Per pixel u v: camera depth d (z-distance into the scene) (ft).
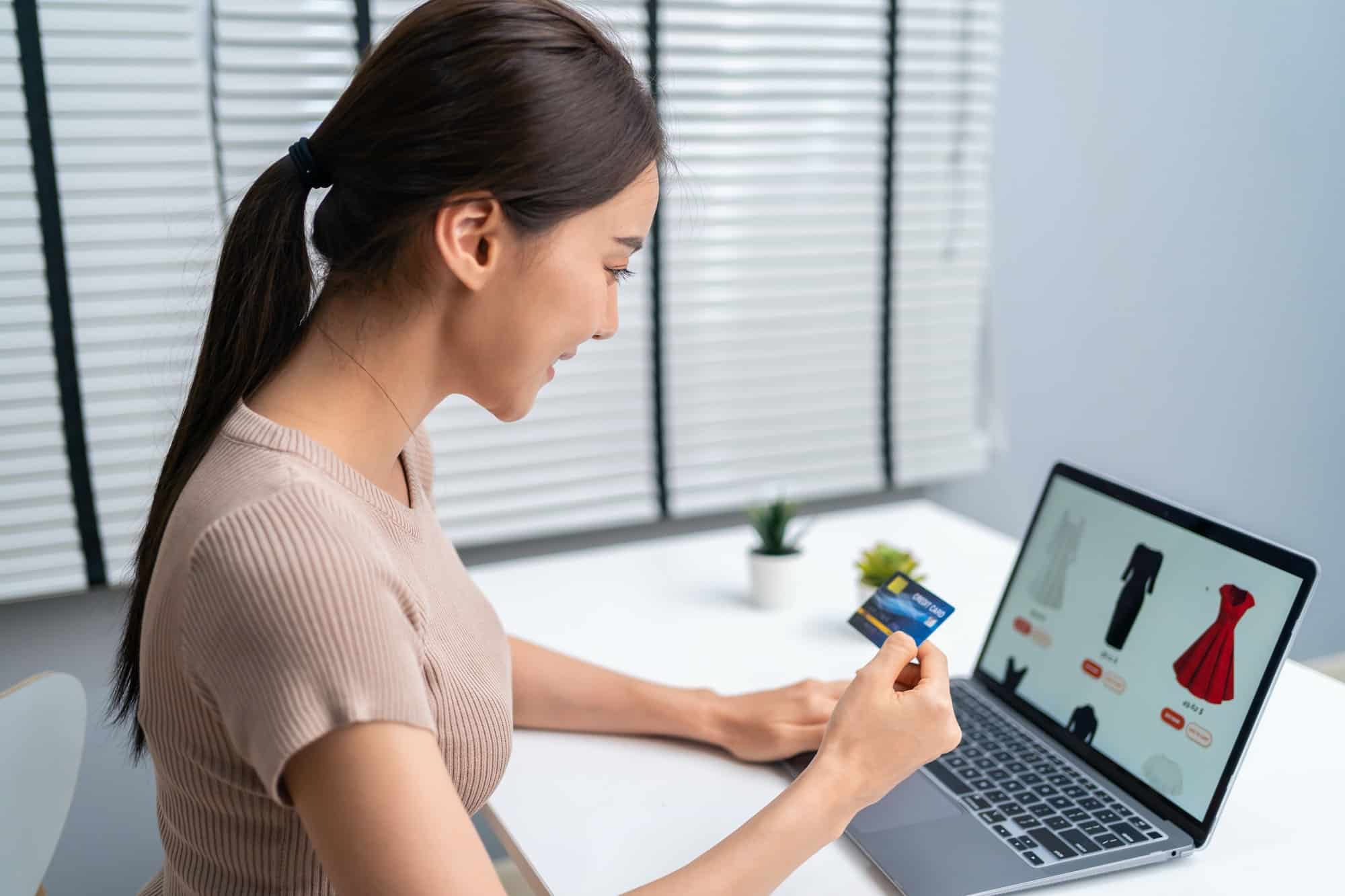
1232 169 7.55
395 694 1.94
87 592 5.57
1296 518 8.10
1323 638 8.14
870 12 6.46
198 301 5.29
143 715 2.29
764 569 4.39
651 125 2.34
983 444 7.50
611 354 6.33
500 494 6.25
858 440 7.11
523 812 2.95
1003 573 4.77
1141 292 7.82
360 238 2.19
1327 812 2.88
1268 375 7.85
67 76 4.94
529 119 2.08
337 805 1.89
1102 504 3.42
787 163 6.50
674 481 6.68
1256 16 7.28
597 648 4.07
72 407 5.25
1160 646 3.02
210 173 5.27
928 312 7.11
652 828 2.87
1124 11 7.34
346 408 2.32
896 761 2.49
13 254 5.02
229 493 2.10
